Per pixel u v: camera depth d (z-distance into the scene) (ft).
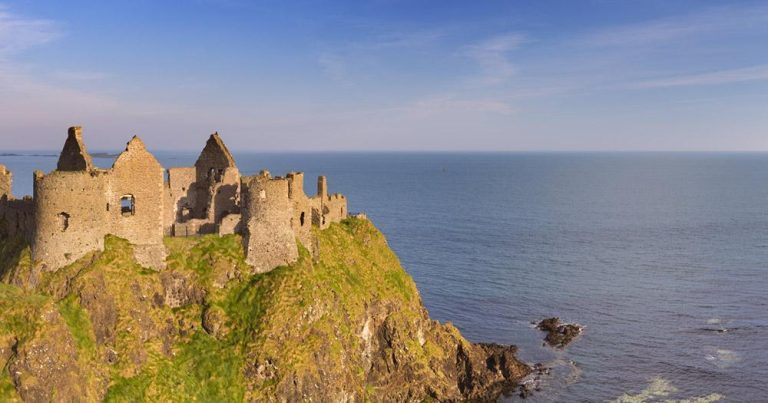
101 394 220.84
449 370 338.34
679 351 383.86
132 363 233.96
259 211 281.95
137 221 262.67
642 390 335.88
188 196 319.68
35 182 243.60
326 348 267.18
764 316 446.19
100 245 250.57
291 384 250.98
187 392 237.86
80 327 228.84
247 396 245.86
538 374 353.31
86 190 245.24
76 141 277.64
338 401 264.11
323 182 357.20
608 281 542.57
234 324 261.24
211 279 269.44
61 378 205.36
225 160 313.32
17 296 215.10
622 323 432.25
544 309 461.37
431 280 536.01
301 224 310.24
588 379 348.18
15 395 195.42
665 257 644.69
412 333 325.83
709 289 517.55
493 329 419.33
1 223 283.18
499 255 644.27
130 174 259.60
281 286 272.31
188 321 257.96
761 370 356.59
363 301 311.88
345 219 377.30
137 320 245.24
